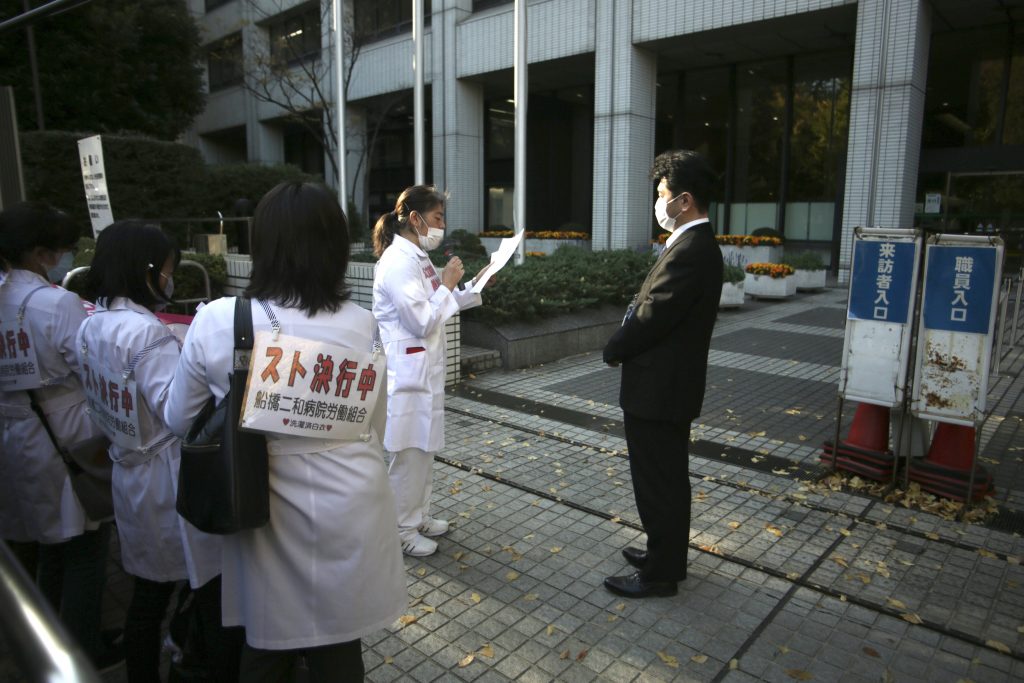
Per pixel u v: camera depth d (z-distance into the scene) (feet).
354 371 5.70
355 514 5.71
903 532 11.86
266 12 73.87
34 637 3.06
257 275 5.72
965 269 12.05
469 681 8.24
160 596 7.53
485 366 22.98
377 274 10.55
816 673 8.34
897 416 13.48
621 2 51.29
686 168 9.20
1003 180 47.24
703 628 9.26
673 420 9.33
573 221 71.61
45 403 8.11
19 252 8.33
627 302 29.30
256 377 5.23
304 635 5.64
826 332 30.63
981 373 12.10
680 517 9.64
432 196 10.44
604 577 10.55
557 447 16.12
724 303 36.11
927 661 8.55
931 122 50.01
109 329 6.86
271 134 84.17
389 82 67.26
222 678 6.83
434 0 62.85
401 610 6.08
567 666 8.50
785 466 14.89
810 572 10.61
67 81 46.16
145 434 6.94
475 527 12.17
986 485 12.71
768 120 57.41
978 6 42.22
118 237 6.97
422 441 10.69
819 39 49.75
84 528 8.27
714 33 48.24
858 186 43.75
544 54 56.29
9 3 42.96
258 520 5.29
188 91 56.18
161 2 53.21
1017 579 10.37
